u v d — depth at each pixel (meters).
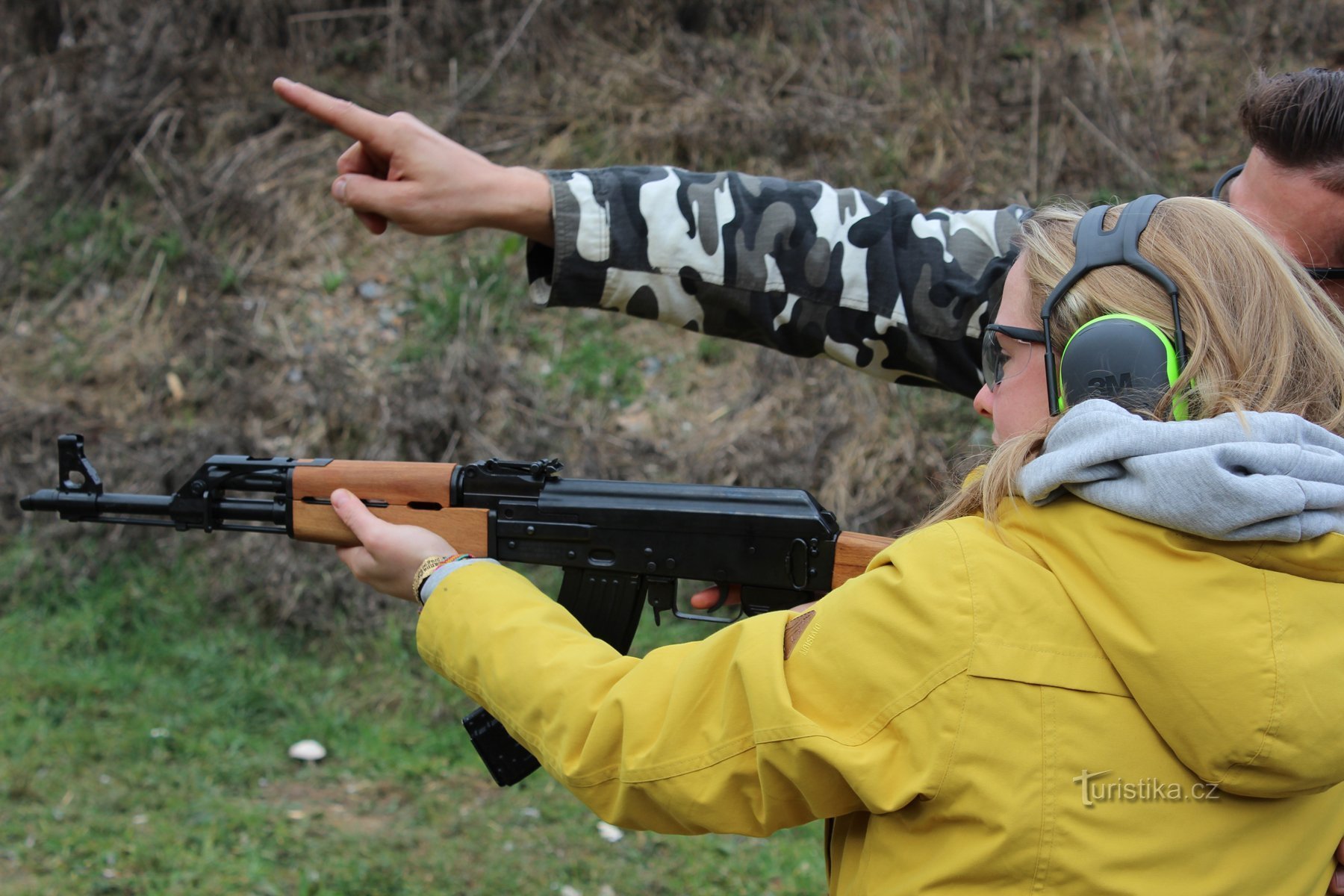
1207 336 1.08
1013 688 1.03
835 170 5.20
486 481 1.79
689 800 1.16
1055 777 1.02
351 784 3.53
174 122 5.61
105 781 3.44
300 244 5.32
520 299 5.12
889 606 1.09
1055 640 1.04
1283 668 0.95
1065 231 1.23
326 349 4.96
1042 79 5.39
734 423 4.71
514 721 1.31
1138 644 0.99
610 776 1.22
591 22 5.90
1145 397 1.08
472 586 1.40
